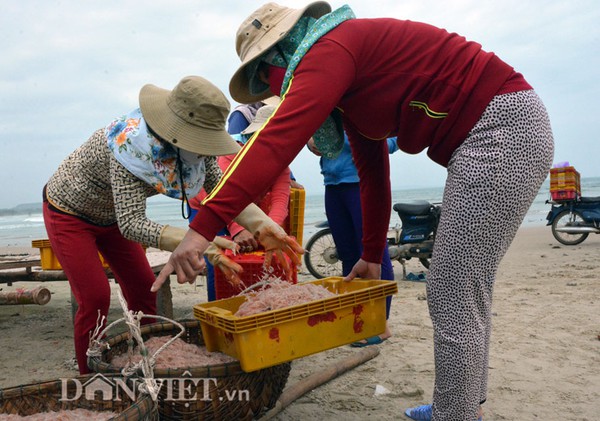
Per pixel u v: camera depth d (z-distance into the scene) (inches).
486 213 77.7
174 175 99.9
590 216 394.3
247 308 94.8
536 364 137.0
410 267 339.0
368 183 104.2
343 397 121.2
